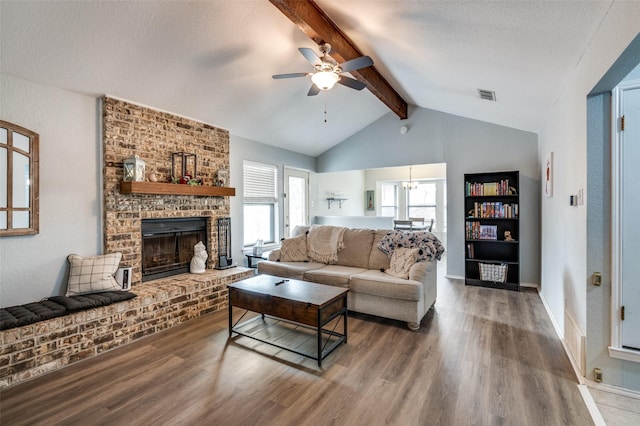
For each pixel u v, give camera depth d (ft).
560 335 9.68
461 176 17.06
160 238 12.59
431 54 9.69
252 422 5.94
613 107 6.84
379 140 19.45
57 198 9.67
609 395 6.70
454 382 7.23
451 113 17.08
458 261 17.30
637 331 6.75
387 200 30.63
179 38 9.07
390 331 10.19
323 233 14.46
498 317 11.38
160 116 12.09
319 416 6.11
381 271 12.30
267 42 10.18
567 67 8.05
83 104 10.21
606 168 6.94
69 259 9.84
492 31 7.35
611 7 5.61
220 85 11.78
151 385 7.17
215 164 14.44
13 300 8.84
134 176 10.66
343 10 8.46
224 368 7.92
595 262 7.06
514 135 15.78
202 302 11.76
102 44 8.54
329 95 15.14
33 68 8.65
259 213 18.13
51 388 7.07
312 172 22.48
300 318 8.46
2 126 8.53
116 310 9.14
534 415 6.08
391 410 6.28
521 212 15.65
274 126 16.40
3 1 6.89
